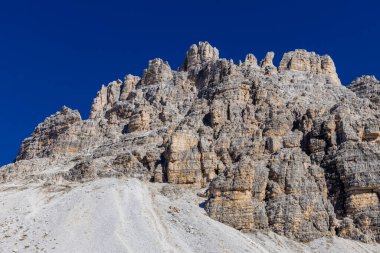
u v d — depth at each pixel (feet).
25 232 334.24
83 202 370.53
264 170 406.62
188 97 586.45
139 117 561.02
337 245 353.72
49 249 306.96
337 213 386.52
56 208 369.71
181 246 315.37
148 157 468.75
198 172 436.76
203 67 615.98
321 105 498.28
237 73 555.28
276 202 383.86
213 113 485.15
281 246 349.82
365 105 494.18
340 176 395.55
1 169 562.66
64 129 617.21
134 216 343.46
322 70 620.08
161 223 344.69
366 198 382.01
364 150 401.29
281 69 609.01
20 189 443.32
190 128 483.10
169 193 413.80
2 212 376.48
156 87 625.00
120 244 303.48
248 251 321.73
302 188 391.04
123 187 401.29
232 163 437.99
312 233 364.38
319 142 427.74
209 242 325.42
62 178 464.24
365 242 358.43
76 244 310.65
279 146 438.81
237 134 463.83
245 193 379.14
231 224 368.27
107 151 524.11
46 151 604.90
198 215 370.32
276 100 501.97
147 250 301.02
